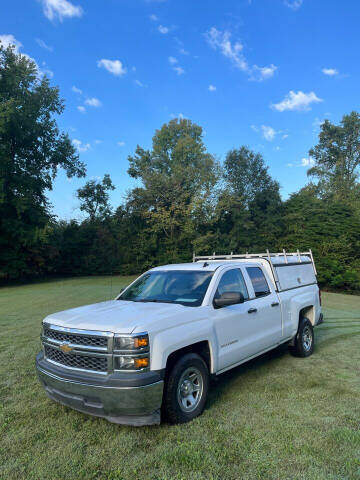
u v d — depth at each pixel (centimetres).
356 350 703
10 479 282
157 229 3225
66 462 304
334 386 487
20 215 2923
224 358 438
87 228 3644
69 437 348
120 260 3412
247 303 508
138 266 3297
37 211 3108
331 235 2692
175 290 480
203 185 3328
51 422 381
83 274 3556
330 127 4866
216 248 3125
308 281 725
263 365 594
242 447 325
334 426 366
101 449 325
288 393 461
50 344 393
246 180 3809
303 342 642
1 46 3009
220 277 486
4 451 324
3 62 3044
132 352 340
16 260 2972
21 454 318
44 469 295
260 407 415
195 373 396
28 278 3359
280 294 596
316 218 2847
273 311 558
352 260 2648
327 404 423
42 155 3472
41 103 3316
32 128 3145
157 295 484
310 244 2727
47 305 1352
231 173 3941
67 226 3769
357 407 415
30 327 913
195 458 308
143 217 3353
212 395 455
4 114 2703
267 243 3112
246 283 528
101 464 301
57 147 3516
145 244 3272
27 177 3116
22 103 3070
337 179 4491
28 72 3114
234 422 376
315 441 335
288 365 593
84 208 4966
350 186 4253
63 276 3606
